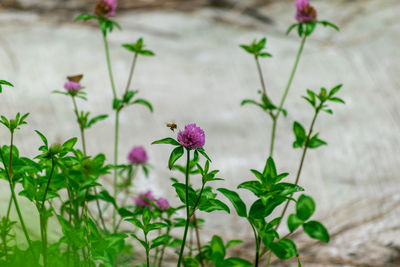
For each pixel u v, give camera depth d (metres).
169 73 7.59
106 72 7.32
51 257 2.43
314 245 4.16
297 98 7.10
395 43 8.41
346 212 4.71
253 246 4.21
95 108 6.42
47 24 8.77
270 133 6.31
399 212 4.59
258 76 7.69
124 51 8.06
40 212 2.25
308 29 3.49
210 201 2.21
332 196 5.05
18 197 3.48
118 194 4.75
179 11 9.92
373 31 8.90
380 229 4.33
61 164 2.67
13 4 9.38
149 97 6.87
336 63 8.00
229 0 10.40
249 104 6.98
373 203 4.83
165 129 6.25
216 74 7.71
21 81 6.68
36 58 7.39
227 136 6.18
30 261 2.29
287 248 2.20
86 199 3.00
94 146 5.63
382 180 5.32
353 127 6.36
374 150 5.88
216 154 5.77
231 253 4.07
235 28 9.34
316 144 3.09
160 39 8.66
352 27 9.13
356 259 3.91
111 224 4.13
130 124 6.23
